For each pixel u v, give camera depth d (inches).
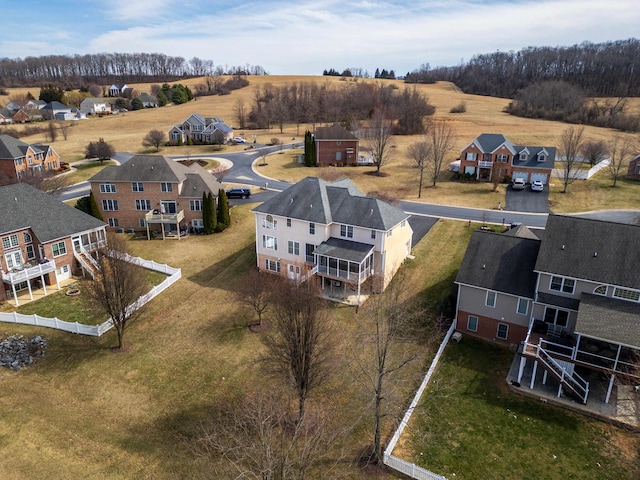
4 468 909.8
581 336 1075.9
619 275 1114.1
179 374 1200.2
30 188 1756.9
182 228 2214.6
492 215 2277.3
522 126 4662.9
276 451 855.1
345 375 1146.0
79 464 920.3
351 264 1497.3
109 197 2209.6
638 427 915.4
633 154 3275.1
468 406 1044.5
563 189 2714.1
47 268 1620.3
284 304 1103.6
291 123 5649.6
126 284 1307.8
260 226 1723.7
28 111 5703.7
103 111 6166.3
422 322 1374.3
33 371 1232.2
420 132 4576.8
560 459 897.5
